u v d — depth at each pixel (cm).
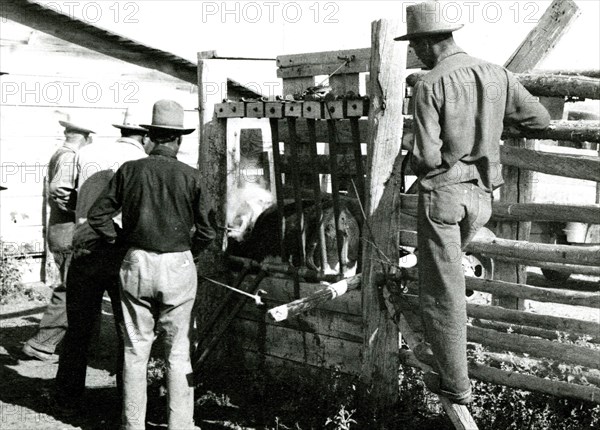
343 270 538
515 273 546
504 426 464
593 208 437
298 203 551
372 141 497
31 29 982
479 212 418
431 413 504
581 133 428
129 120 576
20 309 853
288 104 536
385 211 500
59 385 541
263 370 586
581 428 450
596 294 441
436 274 417
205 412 530
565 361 445
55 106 1005
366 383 509
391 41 486
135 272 470
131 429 479
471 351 495
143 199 469
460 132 409
